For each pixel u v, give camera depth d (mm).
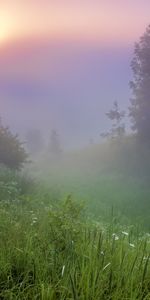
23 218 5531
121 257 3580
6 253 3785
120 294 3041
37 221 5160
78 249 3807
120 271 3324
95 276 3090
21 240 4152
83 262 3328
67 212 4809
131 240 4680
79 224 4750
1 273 3480
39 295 3109
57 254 3771
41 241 4086
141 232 5578
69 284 3133
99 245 3641
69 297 3082
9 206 7523
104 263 3521
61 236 4105
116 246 3969
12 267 3662
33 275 3420
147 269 3584
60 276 3393
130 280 3258
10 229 4594
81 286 3105
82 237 4121
